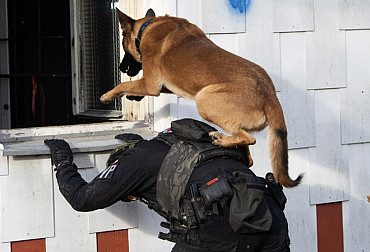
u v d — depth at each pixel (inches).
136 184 156.3
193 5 210.8
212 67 186.1
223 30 214.7
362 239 242.1
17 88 281.1
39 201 189.5
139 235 203.6
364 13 236.4
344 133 235.5
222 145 166.4
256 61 220.2
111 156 169.5
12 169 185.9
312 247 233.3
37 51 282.4
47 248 191.6
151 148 158.7
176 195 150.9
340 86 233.8
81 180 163.3
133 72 210.4
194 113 212.2
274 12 221.8
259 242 150.8
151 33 197.9
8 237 186.9
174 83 192.7
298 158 228.7
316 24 228.7
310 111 229.5
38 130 202.5
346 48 234.4
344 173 236.7
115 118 226.7
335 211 236.7
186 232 152.2
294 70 226.2
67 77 281.1
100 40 231.0
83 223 195.5
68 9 280.7
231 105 180.5
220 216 148.8
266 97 182.1
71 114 279.3
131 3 219.3
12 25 277.9
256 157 220.2
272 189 160.9
